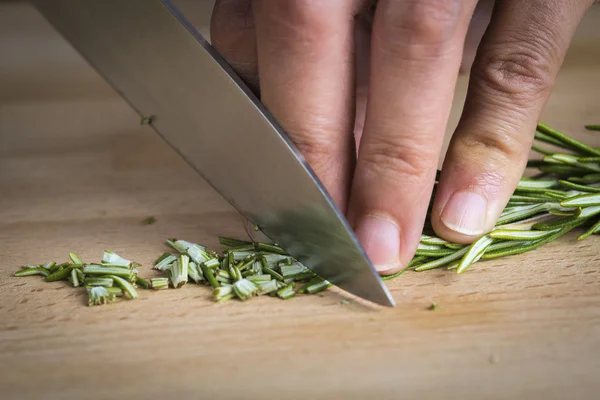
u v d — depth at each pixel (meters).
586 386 0.20
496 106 0.24
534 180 0.27
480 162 0.24
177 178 0.31
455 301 0.23
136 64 0.26
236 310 0.23
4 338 0.22
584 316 0.22
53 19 0.28
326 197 0.22
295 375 0.21
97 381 0.21
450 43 0.21
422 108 0.21
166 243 0.26
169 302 0.23
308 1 0.21
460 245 0.24
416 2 0.21
